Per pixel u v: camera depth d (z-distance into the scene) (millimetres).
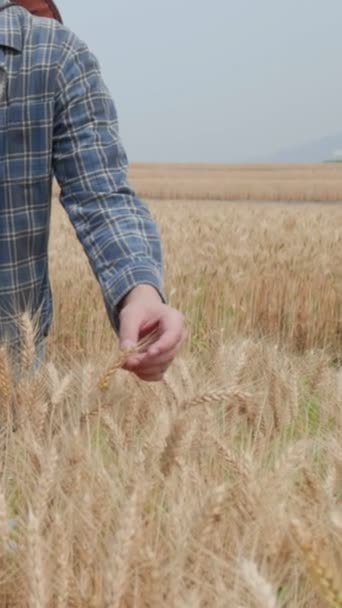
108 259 2312
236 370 3104
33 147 2596
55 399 2514
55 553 1502
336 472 2139
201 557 1612
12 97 2564
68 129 2561
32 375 2473
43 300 2828
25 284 2742
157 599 1461
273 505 1801
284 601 1579
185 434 2123
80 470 1967
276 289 8070
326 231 11203
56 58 2574
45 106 2561
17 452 2152
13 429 2424
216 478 2141
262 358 3564
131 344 2041
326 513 1795
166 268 8523
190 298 7867
